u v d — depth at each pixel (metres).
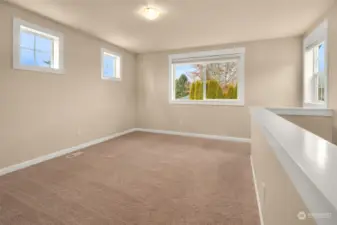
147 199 2.18
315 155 0.62
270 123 1.26
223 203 2.10
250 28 3.79
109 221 1.80
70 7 2.97
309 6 2.88
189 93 5.45
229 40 4.59
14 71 2.97
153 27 3.76
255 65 4.63
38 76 3.31
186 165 3.21
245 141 4.78
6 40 2.86
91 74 4.38
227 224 1.77
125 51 5.50
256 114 1.84
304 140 0.82
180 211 1.96
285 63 4.38
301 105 4.27
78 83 4.06
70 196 2.23
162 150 4.04
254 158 2.74
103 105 4.77
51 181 2.60
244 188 2.43
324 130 2.87
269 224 1.40
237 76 4.87
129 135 5.40
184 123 5.46
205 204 2.08
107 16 3.25
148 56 5.80
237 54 4.77
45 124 3.44
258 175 2.17
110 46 4.91
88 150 4.02
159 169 3.04
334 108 2.80
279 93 4.47
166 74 5.60
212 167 3.12
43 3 2.83
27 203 2.08
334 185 0.44
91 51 4.34
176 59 5.45
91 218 1.84
